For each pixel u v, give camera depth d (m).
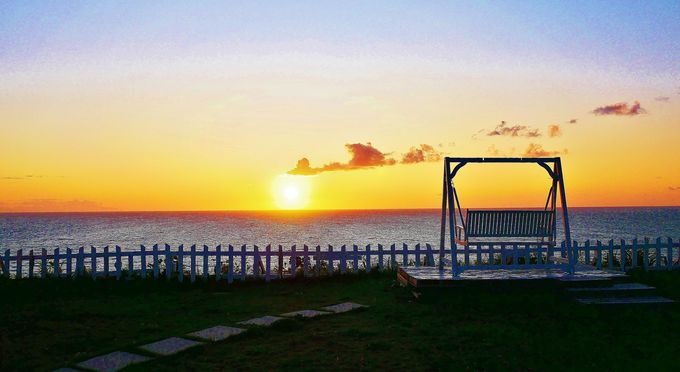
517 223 14.81
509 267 14.30
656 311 11.80
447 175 14.28
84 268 16.86
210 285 16.31
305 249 17.22
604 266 18.17
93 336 9.88
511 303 12.06
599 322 10.77
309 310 11.91
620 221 138.88
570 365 8.19
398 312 11.45
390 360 8.19
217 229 114.88
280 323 10.31
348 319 10.93
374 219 199.88
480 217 14.59
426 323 10.46
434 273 14.35
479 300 12.34
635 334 10.01
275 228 119.88
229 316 11.55
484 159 14.45
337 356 8.36
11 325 10.62
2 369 7.97
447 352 8.64
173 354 8.49
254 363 8.06
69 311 12.12
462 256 34.75
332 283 16.41
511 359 8.34
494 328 10.11
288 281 16.84
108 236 86.56
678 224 119.00
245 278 17.05
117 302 13.50
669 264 17.70
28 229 119.00
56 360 8.44
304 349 8.77
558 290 13.20
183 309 12.53
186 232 100.94
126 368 7.76
